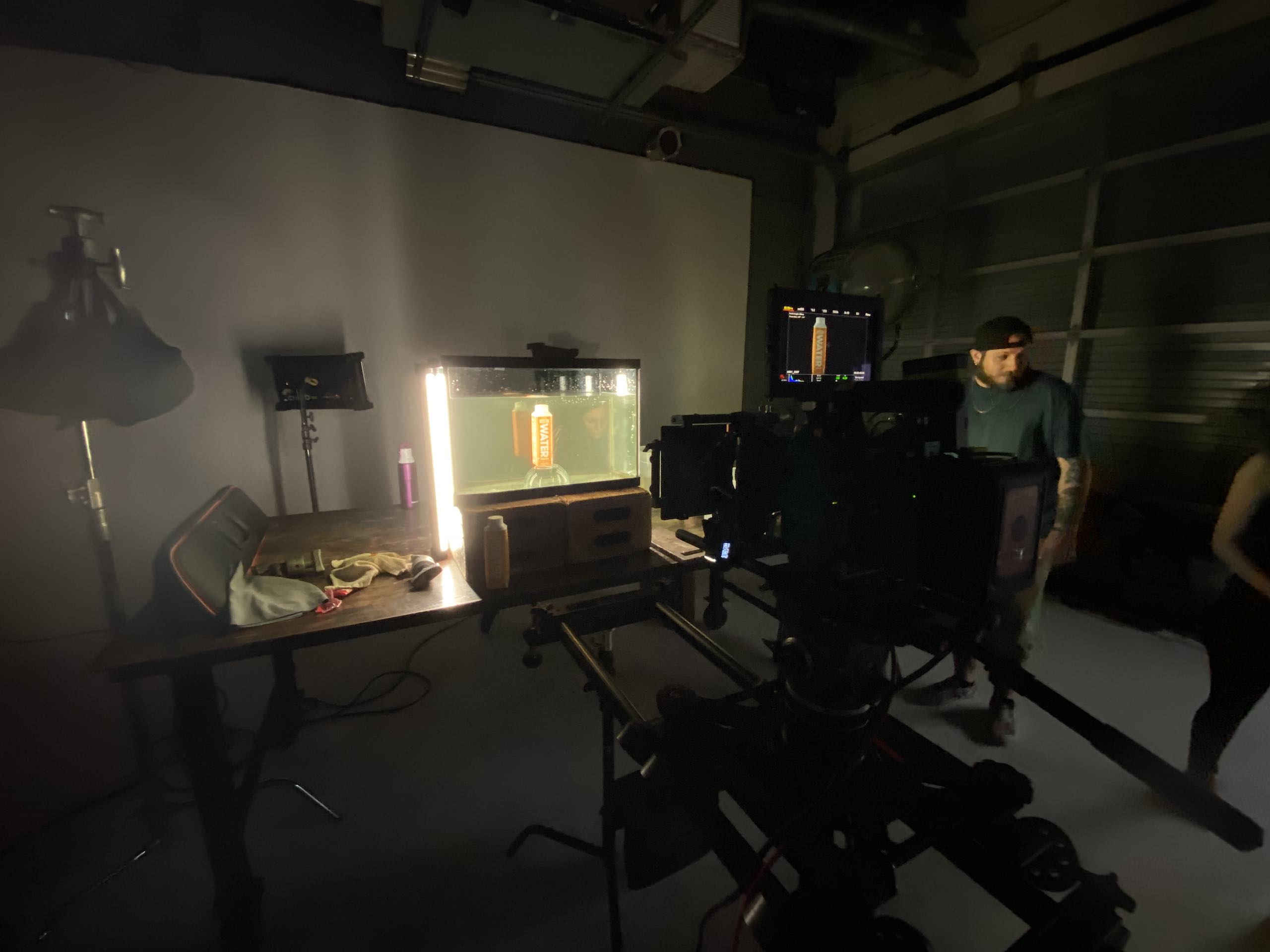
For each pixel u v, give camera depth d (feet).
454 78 8.87
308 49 8.32
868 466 2.57
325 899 4.87
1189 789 1.63
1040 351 10.64
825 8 10.18
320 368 7.95
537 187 10.11
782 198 13.21
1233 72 7.99
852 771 2.50
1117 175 9.41
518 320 10.28
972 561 2.23
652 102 10.90
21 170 6.78
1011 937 4.58
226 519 5.59
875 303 4.16
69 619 7.36
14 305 6.87
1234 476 8.42
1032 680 2.01
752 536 3.10
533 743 6.86
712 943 4.54
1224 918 4.63
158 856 5.36
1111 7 8.64
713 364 12.48
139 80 7.27
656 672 8.36
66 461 7.24
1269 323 8.13
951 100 10.83
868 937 1.94
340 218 8.68
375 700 7.70
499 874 5.13
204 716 4.04
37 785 5.75
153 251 7.57
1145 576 9.44
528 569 5.47
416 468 9.53
